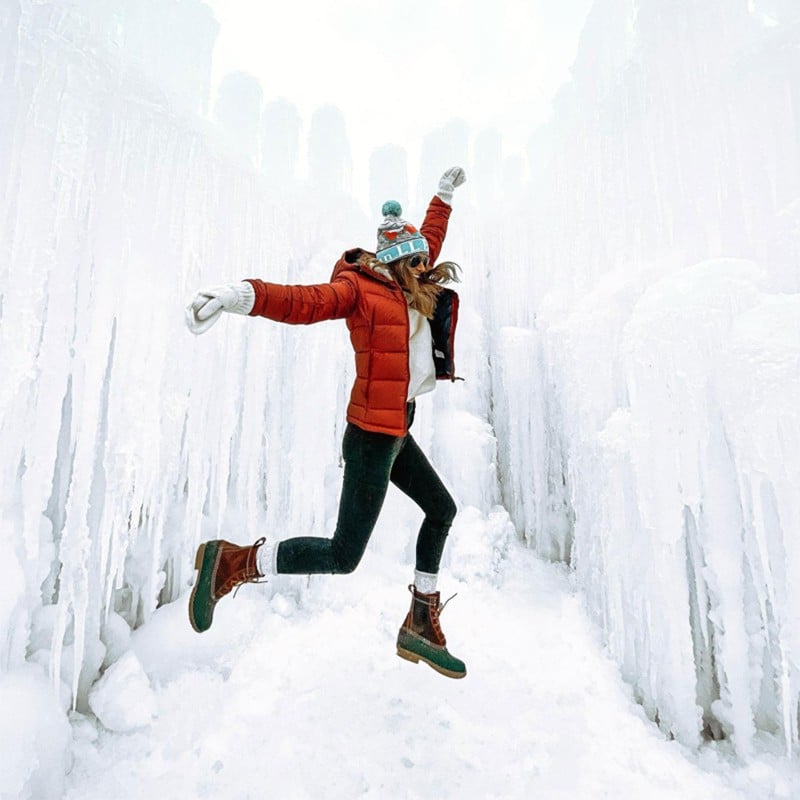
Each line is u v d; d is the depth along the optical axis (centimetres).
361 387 131
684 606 205
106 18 252
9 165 167
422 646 145
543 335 354
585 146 331
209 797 166
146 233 219
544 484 356
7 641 170
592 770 184
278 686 222
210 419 261
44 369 183
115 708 189
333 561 130
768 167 225
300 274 329
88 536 207
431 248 174
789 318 181
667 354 207
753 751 187
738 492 193
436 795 171
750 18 271
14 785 140
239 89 347
